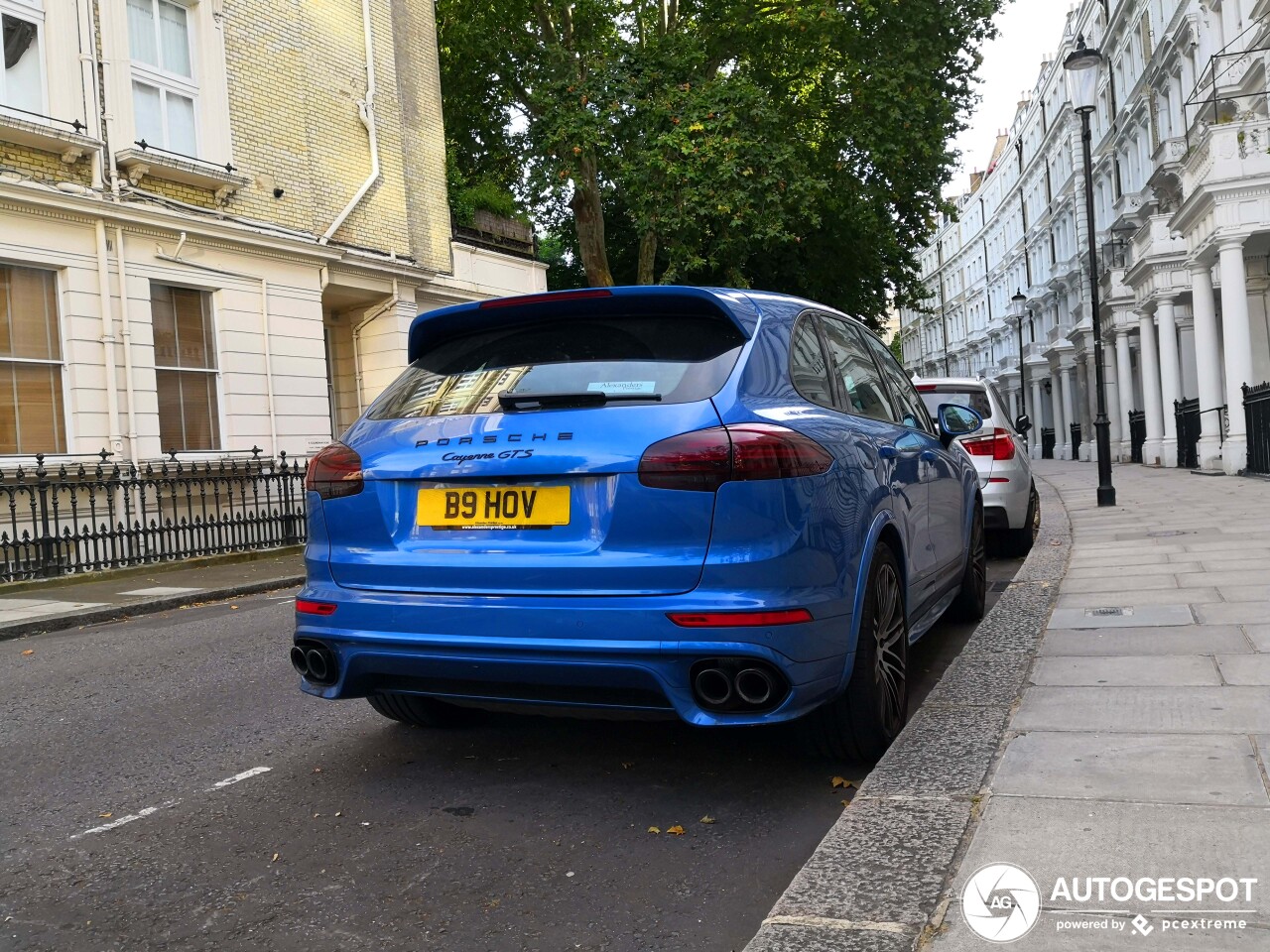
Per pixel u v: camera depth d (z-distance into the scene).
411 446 3.68
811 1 22.86
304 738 4.70
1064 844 2.72
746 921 2.72
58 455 12.51
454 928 2.75
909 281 30.83
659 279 30.27
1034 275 58.31
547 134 22.25
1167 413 25.44
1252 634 4.97
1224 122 17.67
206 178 14.38
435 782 3.96
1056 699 4.09
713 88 21.52
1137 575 7.22
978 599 6.45
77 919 2.89
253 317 15.27
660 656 3.20
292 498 15.45
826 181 23.52
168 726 5.10
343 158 17.39
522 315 3.91
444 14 25.80
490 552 3.46
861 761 3.91
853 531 3.62
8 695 6.15
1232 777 3.08
